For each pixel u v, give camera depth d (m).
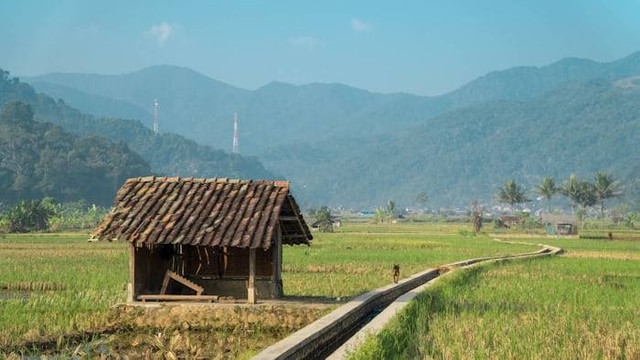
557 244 76.44
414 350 15.17
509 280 33.00
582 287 29.69
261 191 24.59
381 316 19.17
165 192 24.77
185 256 25.16
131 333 19.22
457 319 19.27
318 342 16.17
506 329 17.72
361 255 52.38
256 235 22.11
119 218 23.31
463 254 54.28
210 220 23.00
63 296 25.22
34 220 118.38
